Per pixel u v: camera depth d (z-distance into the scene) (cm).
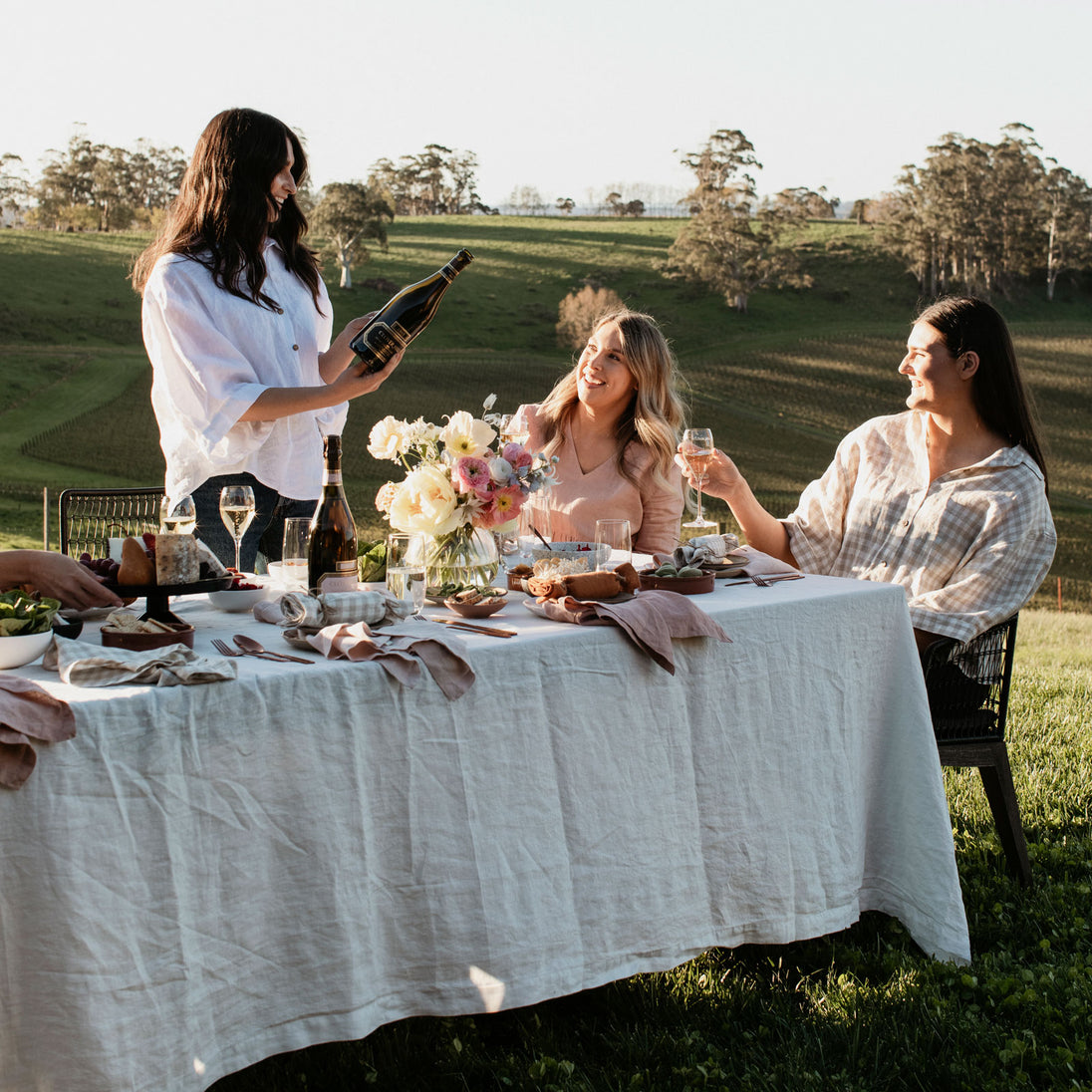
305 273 318
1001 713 301
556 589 223
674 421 350
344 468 3375
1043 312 8138
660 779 218
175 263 284
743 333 7056
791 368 6088
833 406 5447
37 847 153
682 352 6506
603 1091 206
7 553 202
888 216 8656
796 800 240
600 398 340
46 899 154
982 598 296
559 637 205
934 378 316
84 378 4988
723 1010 237
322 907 179
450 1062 215
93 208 10056
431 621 219
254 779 172
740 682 230
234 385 281
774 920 237
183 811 165
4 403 4478
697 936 225
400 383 5509
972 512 309
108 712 158
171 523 215
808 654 242
